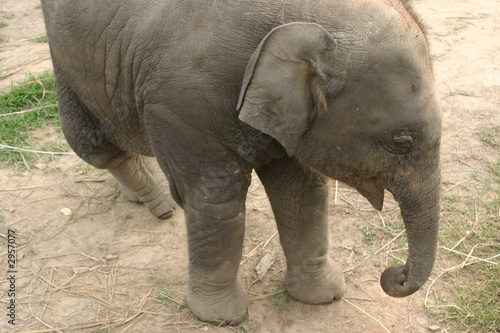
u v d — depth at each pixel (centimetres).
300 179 315
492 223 400
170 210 412
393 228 401
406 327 330
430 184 258
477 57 602
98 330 330
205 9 256
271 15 249
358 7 244
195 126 269
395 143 250
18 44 665
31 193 441
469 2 729
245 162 286
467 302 342
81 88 325
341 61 241
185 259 382
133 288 359
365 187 275
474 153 470
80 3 297
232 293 329
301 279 341
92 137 358
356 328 329
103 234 404
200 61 257
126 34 281
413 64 240
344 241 393
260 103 241
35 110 529
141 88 281
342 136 256
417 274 273
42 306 346
